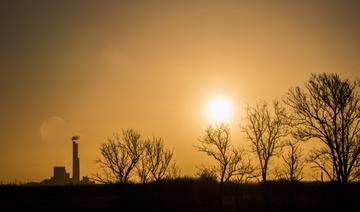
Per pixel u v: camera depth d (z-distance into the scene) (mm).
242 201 75188
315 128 64875
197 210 71312
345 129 63906
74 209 74750
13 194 106000
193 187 72688
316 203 70562
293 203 71062
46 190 108250
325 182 70125
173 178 72938
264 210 70750
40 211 73938
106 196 97125
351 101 64000
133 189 71625
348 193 65750
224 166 72750
